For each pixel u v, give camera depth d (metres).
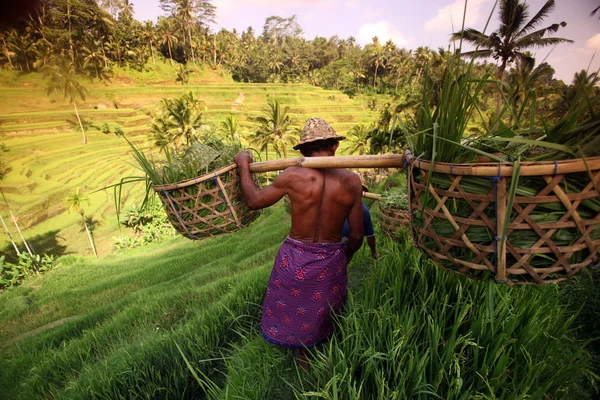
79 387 2.71
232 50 90.50
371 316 1.89
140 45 76.00
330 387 1.56
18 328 11.98
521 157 1.09
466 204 1.09
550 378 1.47
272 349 2.19
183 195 1.98
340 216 1.86
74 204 25.67
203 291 5.38
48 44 44.81
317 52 105.06
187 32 84.62
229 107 71.19
